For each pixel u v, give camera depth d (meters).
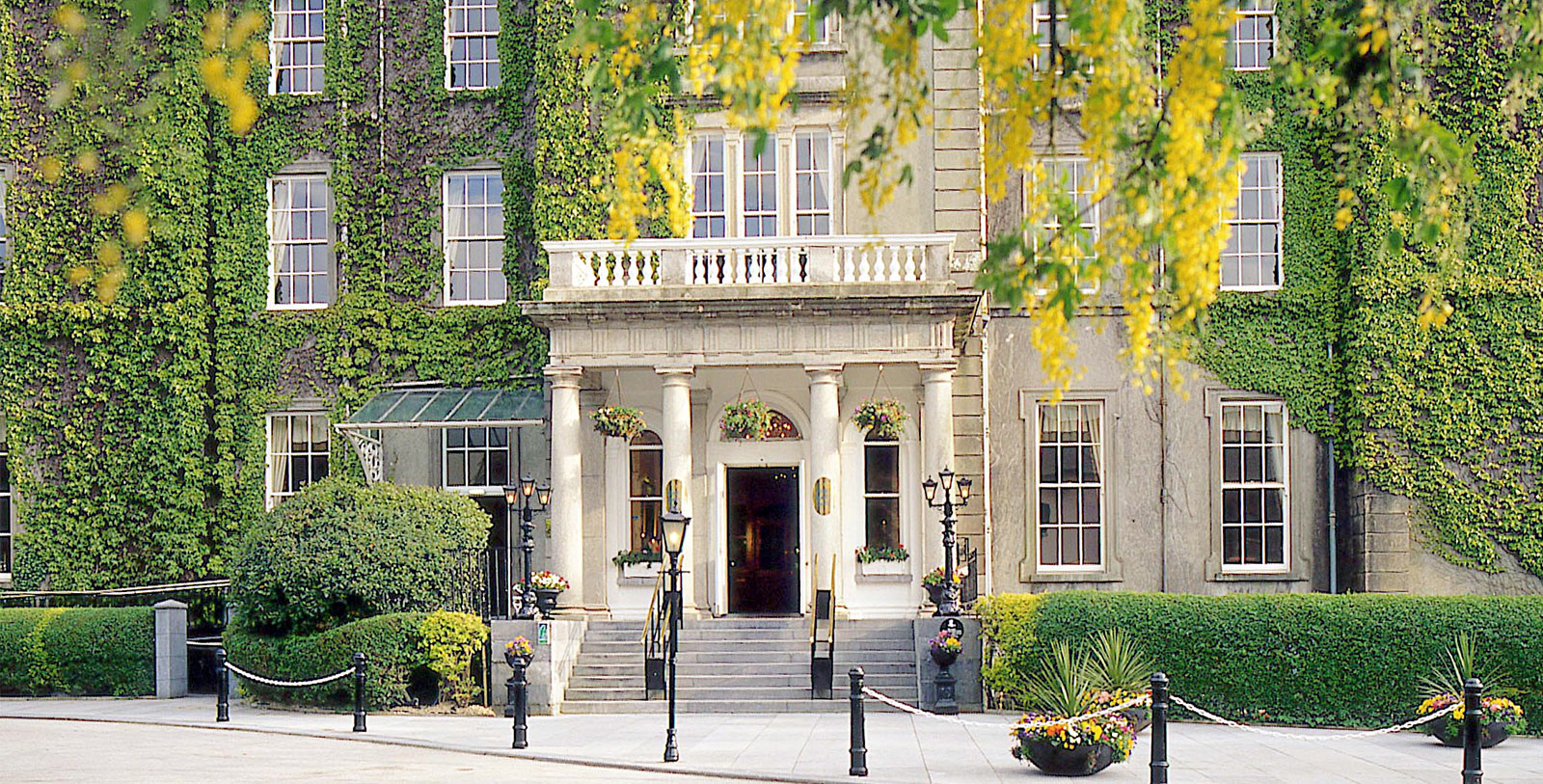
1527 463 31.16
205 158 34.06
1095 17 9.72
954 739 22.73
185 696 31.17
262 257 33.94
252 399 33.78
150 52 33.81
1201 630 25.59
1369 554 31.30
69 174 33.75
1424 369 31.36
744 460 31.59
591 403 31.47
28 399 33.94
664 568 30.64
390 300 33.75
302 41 34.62
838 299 29.12
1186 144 9.65
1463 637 24.50
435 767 19.47
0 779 18.03
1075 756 18.52
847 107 11.41
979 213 31.58
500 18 33.94
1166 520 32.69
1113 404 32.84
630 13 10.95
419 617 27.05
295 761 19.95
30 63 34.00
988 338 33.06
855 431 31.20
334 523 28.06
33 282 33.91
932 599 28.62
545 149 32.41
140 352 33.78
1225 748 21.91
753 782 18.52
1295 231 32.62
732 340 29.66
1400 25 10.60
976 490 31.42
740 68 10.28
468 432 33.28
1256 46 33.00
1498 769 19.62
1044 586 32.66
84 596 33.69
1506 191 31.16
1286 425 32.62
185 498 33.59
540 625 27.20
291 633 28.39
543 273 32.34
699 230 32.12
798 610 31.41
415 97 34.00
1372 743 22.69
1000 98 11.70
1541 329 31.14
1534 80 11.72
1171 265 9.97
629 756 20.55
